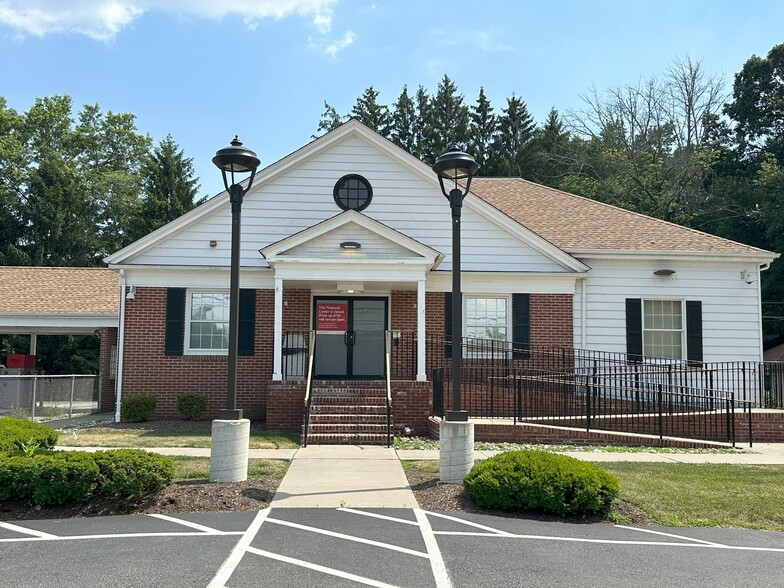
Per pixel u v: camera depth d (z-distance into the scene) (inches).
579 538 273.3
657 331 742.5
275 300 630.5
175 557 238.1
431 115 2098.9
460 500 330.3
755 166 1561.3
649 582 220.7
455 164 386.6
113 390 870.4
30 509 306.7
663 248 745.6
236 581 214.1
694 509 323.0
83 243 1732.3
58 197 1696.6
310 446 505.4
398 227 723.4
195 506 312.3
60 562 232.4
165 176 1686.8
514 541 265.1
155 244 701.9
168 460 335.0
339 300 719.7
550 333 722.2
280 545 253.0
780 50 1604.3
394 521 291.1
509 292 724.7
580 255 734.5
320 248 647.1
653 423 588.7
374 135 724.7
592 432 541.0
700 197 1563.7
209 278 700.7
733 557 251.8
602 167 1720.0
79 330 920.9
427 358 703.7
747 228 1472.7
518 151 2015.3
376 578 218.5
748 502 334.3
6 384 845.2
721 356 738.8
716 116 1680.6
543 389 661.9
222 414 367.9
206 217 710.5
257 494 335.0
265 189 717.3
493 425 541.0
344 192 724.7
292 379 666.2
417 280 634.8
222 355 695.7
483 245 730.2
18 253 1576.0
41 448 392.2
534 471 315.6
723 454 497.7
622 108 1732.3
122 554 241.4
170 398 687.1
